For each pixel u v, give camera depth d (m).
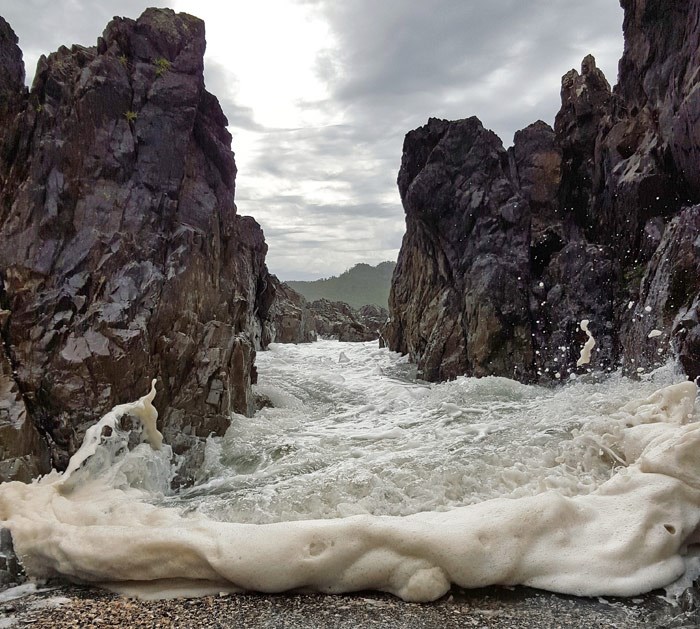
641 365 8.15
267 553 3.50
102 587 3.72
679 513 3.87
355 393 10.27
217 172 8.57
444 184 11.84
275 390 9.77
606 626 3.10
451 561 3.46
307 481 5.58
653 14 10.35
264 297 15.47
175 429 6.85
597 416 6.45
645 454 4.37
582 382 9.38
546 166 12.13
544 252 11.54
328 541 3.55
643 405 5.91
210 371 7.28
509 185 11.66
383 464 5.87
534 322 10.75
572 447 5.61
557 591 3.44
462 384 9.84
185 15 8.48
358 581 3.49
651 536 3.68
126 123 7.63
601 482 4.79
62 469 6.11
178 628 3.15
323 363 13.13
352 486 5.27
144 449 6.04
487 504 3.94
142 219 7.36
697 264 7.49
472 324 10.98
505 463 5.61
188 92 8.12
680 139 8.84
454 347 11.32
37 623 3.22
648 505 3.87
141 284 7.03
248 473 6.32
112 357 6.42
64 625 3.19
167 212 7.62
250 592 3.53
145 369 6.66
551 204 12.05
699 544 3.92
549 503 3.78
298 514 4.62
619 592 3.39
